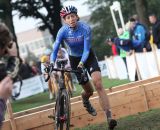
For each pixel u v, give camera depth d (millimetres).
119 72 34438
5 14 55875
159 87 15688
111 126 13164
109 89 17484
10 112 14125
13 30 56156
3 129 14016
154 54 23969
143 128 13023
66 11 12898
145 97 15477
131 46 26141
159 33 23812
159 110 15258
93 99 14953
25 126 14281
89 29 13070
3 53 5395
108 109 13172
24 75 46062
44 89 45375
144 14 40094
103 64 44469
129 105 15305
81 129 14312
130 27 25938
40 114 14414
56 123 12031
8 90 5246
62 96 12109
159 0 79688
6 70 5320
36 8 66938
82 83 13469
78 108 14750
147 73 25625
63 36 13148
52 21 68312
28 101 33062
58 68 12633
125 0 79875
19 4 65812
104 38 82062
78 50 13359
